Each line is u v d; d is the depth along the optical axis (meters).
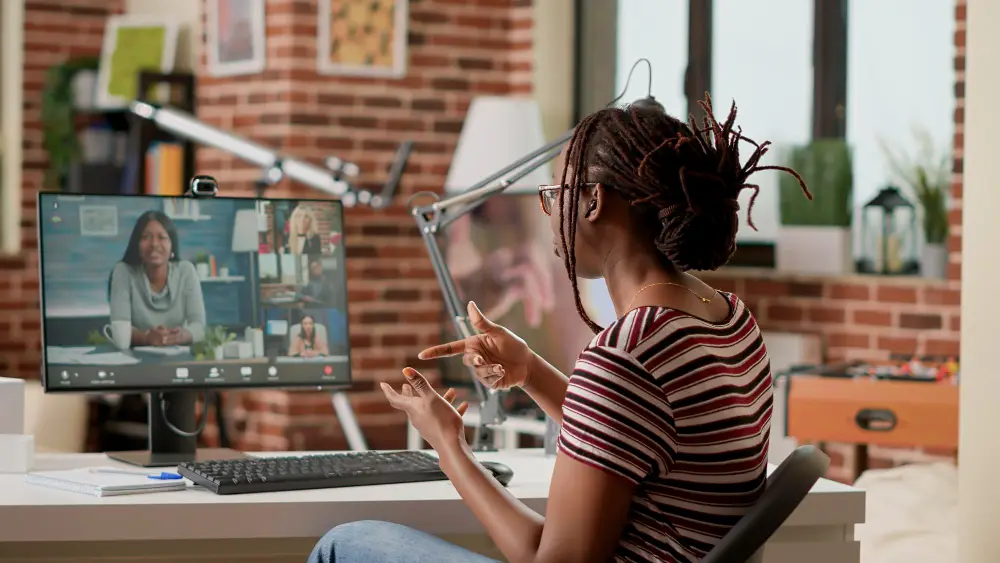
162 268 2.09
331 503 1.68
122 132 5.51
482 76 4.77
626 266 1.47
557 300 4.17
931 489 3.00
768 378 1.51
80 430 3.81
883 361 4.12
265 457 2.07
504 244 4.27
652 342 1.37
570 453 1.36
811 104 4.41
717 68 4.62
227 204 2.14
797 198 4.36
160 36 5.41
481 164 4.20
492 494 1.51
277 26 4.53
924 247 4.15
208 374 2.10
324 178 4.24
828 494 1.81
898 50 4.21
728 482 1.40
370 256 4.59
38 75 5.54
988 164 2.07
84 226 2.05
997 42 2.06
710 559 1.34
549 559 1.36
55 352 2.02
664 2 4.72
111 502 1.63
